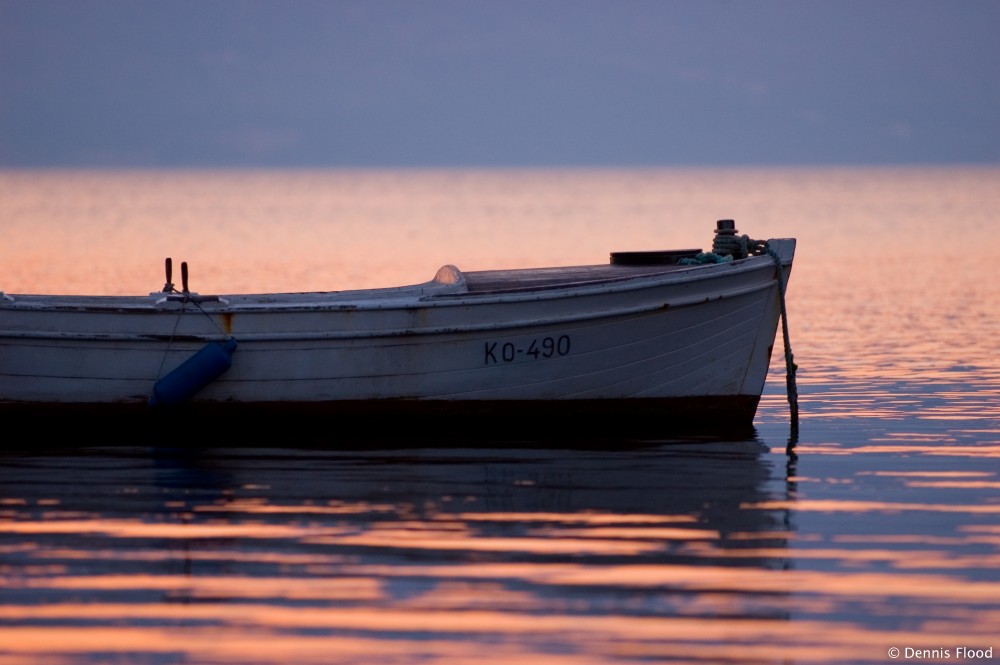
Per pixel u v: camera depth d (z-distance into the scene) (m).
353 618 26.62
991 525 32.69
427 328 42.16
